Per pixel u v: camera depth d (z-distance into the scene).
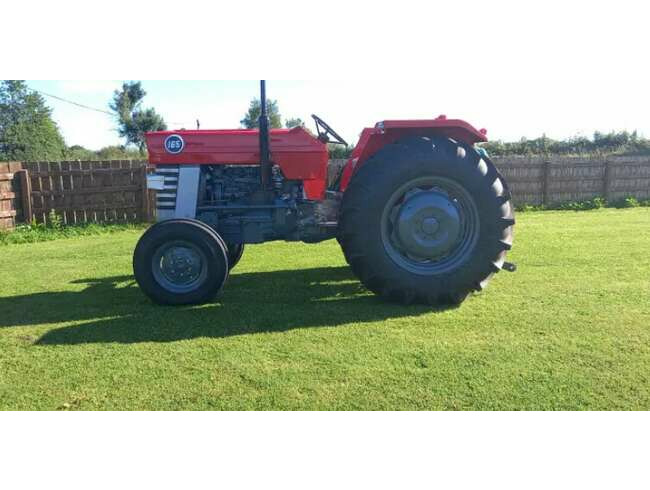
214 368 2.90
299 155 4.61
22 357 3.09
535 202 12.57
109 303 4.23
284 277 5.07
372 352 3.08
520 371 2.79
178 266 4.06
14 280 5.19
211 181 4.71
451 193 4.10
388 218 4.06
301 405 2.48
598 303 3.99
